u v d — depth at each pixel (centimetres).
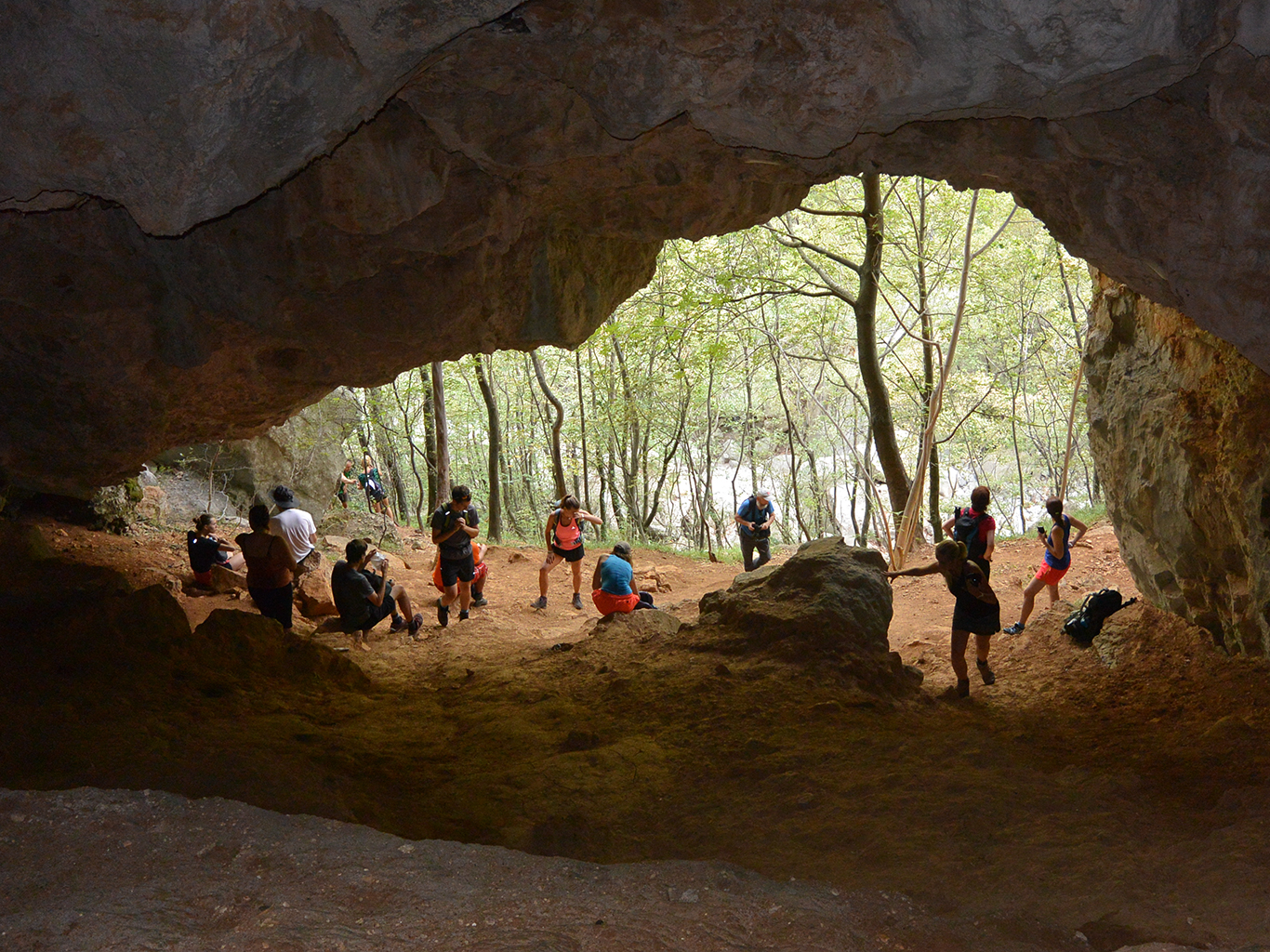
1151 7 378
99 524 1396
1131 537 988
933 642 1084
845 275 2250
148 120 349
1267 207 539
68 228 760
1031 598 1061
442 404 1988
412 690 900
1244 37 403
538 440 3300
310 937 254
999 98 466
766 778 595
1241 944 308
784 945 275
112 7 313
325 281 798
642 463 3117
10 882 288
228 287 805
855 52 438
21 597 927
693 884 329
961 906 364
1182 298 632
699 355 2197
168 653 795
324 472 1817
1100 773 605
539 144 675
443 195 718
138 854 314
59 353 898
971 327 2600
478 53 544
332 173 688
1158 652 887
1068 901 365
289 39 343
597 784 597
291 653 879
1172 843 451
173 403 1008
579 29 477
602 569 1062
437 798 568
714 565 1877
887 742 644
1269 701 709
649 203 884
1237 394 785
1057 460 3052
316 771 550
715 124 512
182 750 544
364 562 1123
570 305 1011
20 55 328
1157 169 583
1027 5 373
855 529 3075
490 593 1473
